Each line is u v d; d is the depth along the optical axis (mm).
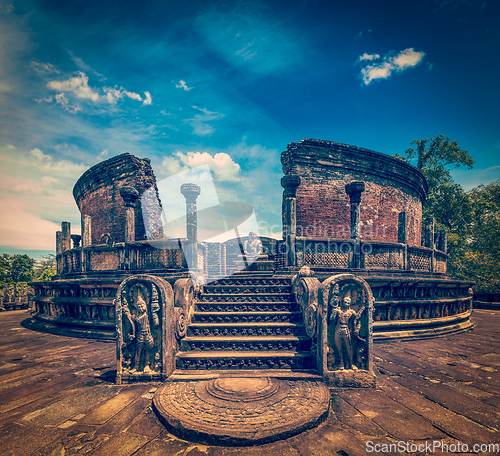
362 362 3250
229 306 4566
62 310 7066
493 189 24562
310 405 2488
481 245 23578
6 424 2332
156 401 2600
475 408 2648
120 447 2006
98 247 7109
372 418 2439
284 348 3770
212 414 2322
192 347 3766
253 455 1922
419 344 5289
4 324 8562
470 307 8570
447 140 24438
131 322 3297
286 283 5426
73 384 3266
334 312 3221
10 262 49531
